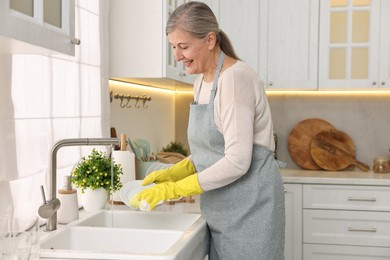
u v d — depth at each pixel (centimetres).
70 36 158
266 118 199
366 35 387
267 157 200
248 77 189
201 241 194
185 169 218
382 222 360
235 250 199
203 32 190
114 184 231
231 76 187
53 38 145
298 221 369
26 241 132
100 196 229
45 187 209
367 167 412
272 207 197
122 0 290
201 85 208
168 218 225
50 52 152
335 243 365
